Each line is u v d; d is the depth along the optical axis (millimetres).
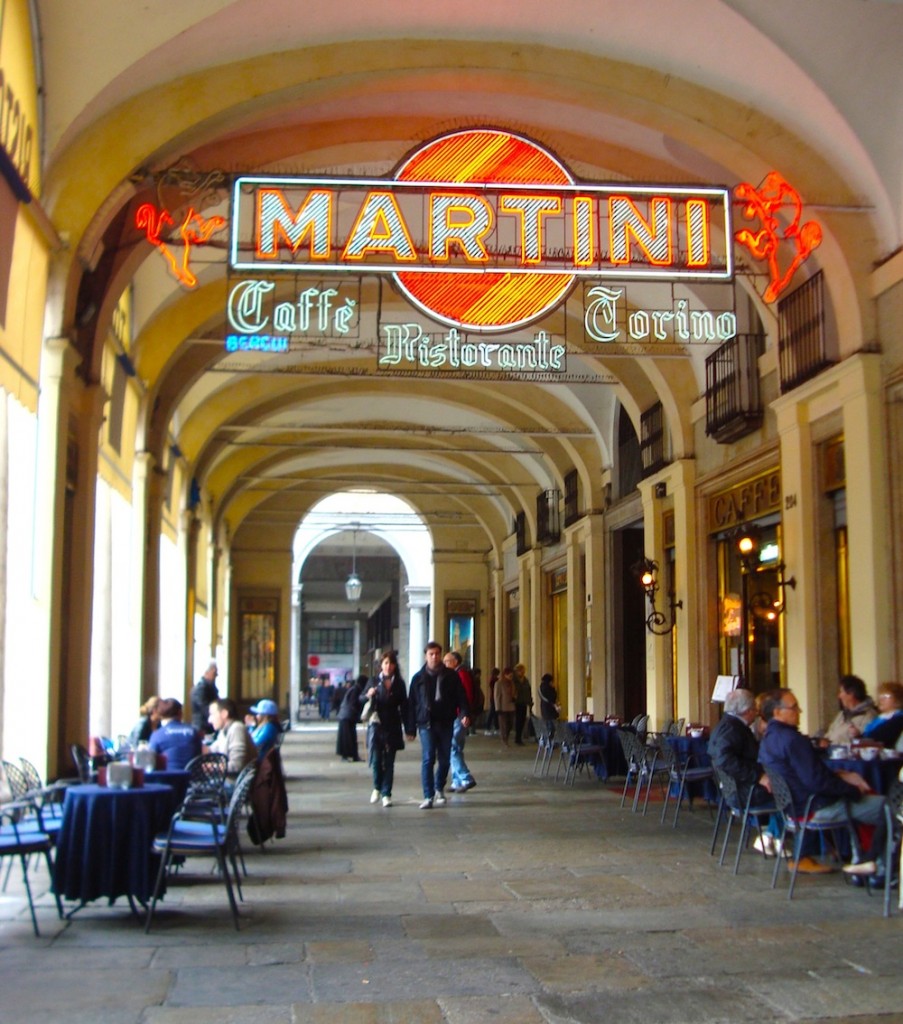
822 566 10930
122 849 5734
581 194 8523
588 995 4617
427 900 6527
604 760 13906
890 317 9742
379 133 10688
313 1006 4461
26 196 7949
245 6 8602
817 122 9766
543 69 9516
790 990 4684
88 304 9914
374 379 19469
